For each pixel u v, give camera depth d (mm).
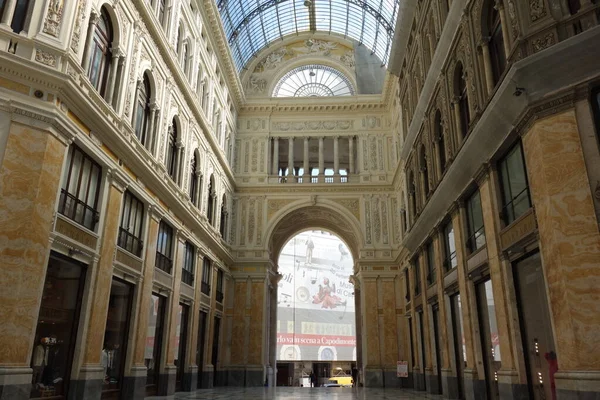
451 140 15422
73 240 11547
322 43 36125
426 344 20641
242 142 32000
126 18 14695
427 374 20469
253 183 31125
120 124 14031
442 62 16359
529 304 10477
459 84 15109
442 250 17766
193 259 22500
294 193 30938
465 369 14258
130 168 14828
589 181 8500
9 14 10734
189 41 21703
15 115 10297
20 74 10492
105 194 13219
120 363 14688
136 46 15414
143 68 16031
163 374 17750
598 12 9000
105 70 13781
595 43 8492
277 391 22719
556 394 8422
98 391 12188
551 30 9469
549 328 9492
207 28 24453
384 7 30609
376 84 34281
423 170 20438
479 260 13438
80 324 11961
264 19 33406
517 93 9492
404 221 27812
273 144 32531
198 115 22078
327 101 32031
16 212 9906
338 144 32781
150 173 15773
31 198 10094
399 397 17875
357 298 35562
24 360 9633
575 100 8938
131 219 15344
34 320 9930
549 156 8984
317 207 31266
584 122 8758
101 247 12898
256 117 32438
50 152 10633
